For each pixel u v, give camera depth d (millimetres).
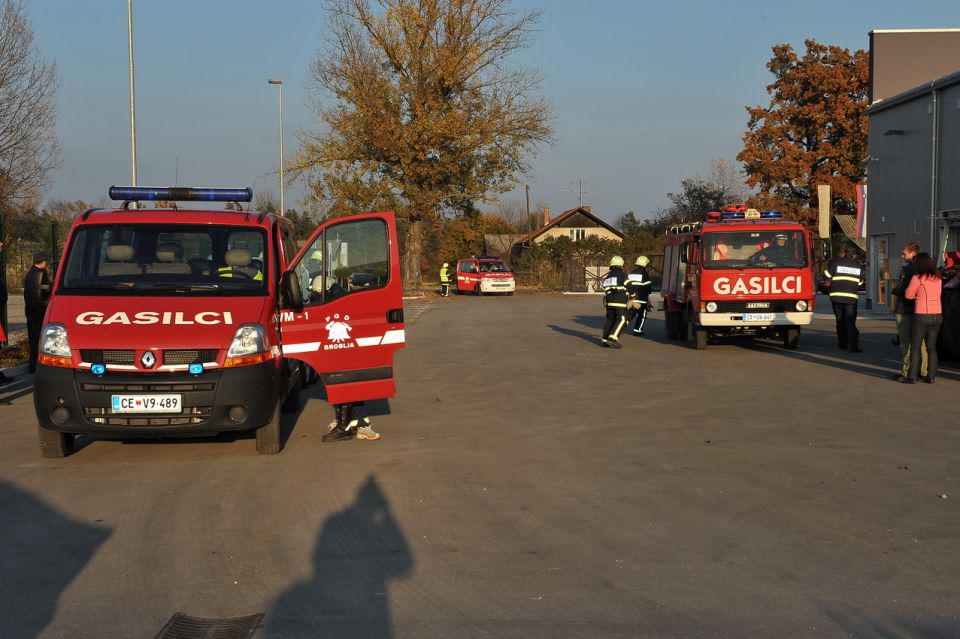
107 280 8609
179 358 7758
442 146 44844
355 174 44656
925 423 9570
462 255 67500
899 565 5207
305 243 8781
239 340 7906
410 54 44031
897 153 26406
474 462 7977
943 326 13977
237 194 9852
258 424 7961
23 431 9750
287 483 7305
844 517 6172
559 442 8820
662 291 21016
